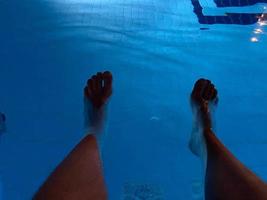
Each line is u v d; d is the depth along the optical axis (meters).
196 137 0.88
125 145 0.96
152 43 1.15
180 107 1.02
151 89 1.05
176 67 1.10
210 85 0.95
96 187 0.73
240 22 1.22
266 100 1.05
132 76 1.08
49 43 1.14
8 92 1.03
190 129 0.99
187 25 1.20
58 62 1.10
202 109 0.89
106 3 1.24
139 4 1.25
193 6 1.25
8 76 1.06
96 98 0.91
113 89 1.04
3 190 0.88
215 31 1.19
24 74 1.07
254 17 1.23
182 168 0.93
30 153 0.93
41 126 0.98
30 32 1.16
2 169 0.91
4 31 1.16
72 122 0.99
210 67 1.10
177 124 1.00
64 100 1.03
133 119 1.00
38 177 0.90
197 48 1.14
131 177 0.91
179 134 0.98
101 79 0.95
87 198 0.71
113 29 1.18
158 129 0.99
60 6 1.24
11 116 0.99
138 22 1.20
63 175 0.74
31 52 1.12
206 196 0.74
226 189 0.72
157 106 1.03
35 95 1.03
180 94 1.05
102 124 0.89
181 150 0.95
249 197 0.69
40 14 1.21
